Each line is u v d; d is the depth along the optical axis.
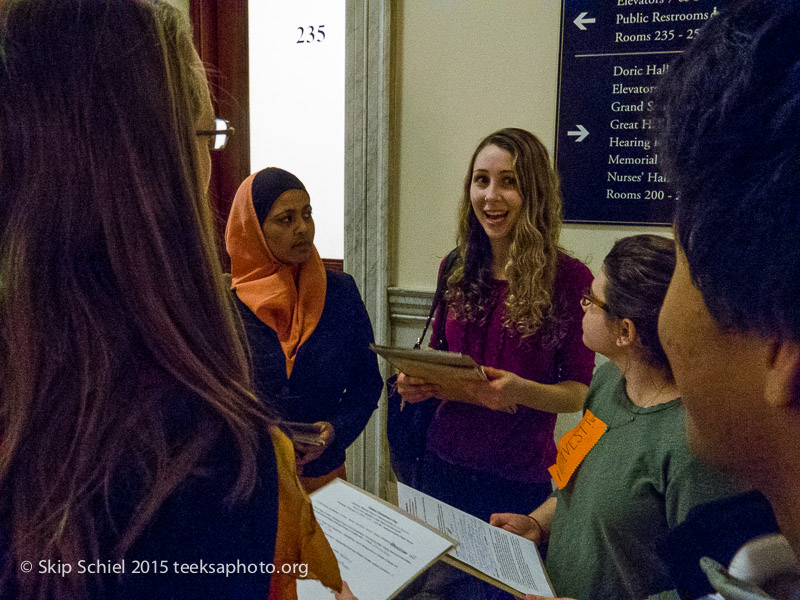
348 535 0.95
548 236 1.54
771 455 0.46
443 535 0.96
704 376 0.46
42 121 0.39
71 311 0.39
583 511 0.92
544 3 1.88
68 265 0.40
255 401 0.45
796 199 0.36
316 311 1.65
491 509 1.62
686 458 0.70
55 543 0.37
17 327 0.39
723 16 0.39
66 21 0.40
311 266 1.69
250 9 2.36
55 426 0.38
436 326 1.75
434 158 2.12
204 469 0.40
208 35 2.37
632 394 0.90
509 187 1.54
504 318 1.59
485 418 1.59
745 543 0.53
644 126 1.78
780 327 0.40
